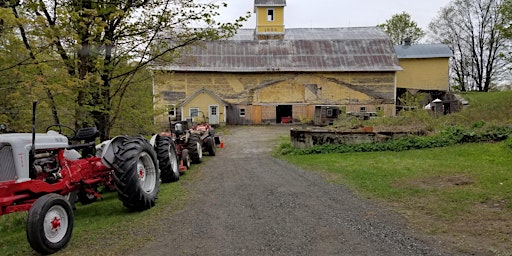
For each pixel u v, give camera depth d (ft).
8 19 21.36
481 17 145.38
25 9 26.17
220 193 21.90
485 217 14.56
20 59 24.95
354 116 67.82
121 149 18.54
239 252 12.34
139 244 13.53
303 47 116.98
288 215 16.48
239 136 73.97
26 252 13.55
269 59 112.37
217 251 12.53
